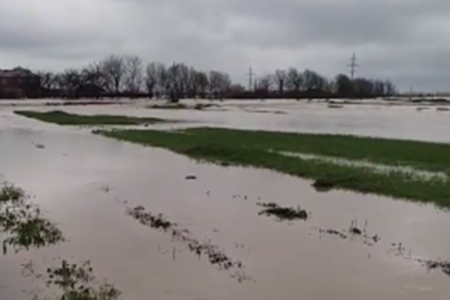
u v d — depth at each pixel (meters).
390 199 16.75
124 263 10.51
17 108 83.00
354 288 9.52
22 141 34.09
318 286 9.57
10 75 143.62
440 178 19.94
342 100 146.88
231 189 18.28
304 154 27.05
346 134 40.16
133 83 149.88
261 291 9.28
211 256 11.00
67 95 140.12
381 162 24.03
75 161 24.80
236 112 79.12
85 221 13.61
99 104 102.94
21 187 17.95
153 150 29.62
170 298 8.88
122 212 14.63
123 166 23.42
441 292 9.41
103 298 8.68
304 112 81.31
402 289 9.52
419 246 12.00
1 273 9.85
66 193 17.11
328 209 15.44
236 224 13.62
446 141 35.16
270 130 44.09
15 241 11.72
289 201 16.48
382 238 12.58
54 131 42.03
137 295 8.96
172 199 16.48
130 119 56.06
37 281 9.47
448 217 14.55
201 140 33.47
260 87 169.50
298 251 11.51
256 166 23.53
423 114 77.81
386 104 120.88
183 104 106.75
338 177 19.83
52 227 12.91
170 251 11.29
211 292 9.17
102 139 35.66
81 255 10.93
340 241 12.30
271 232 12.93
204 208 15.34
